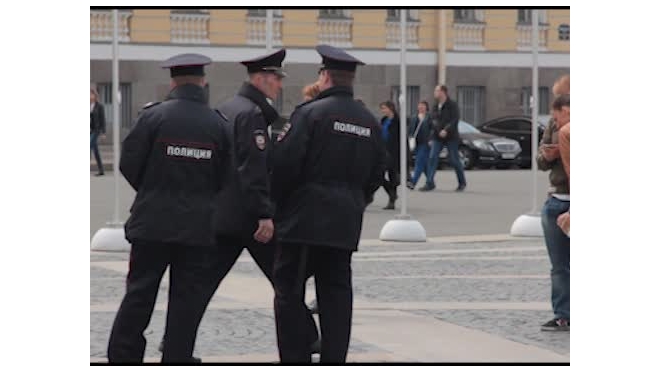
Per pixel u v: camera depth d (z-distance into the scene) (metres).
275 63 13.11
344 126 12.41
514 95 63.34
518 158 50.50
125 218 29.50
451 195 37.19
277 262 12.62
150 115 12.37
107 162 49.00
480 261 22.34
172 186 12.34
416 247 24.69
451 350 13.94
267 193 12.52
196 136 12.40
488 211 32.34
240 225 13.11
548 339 14.67
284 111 57.97
